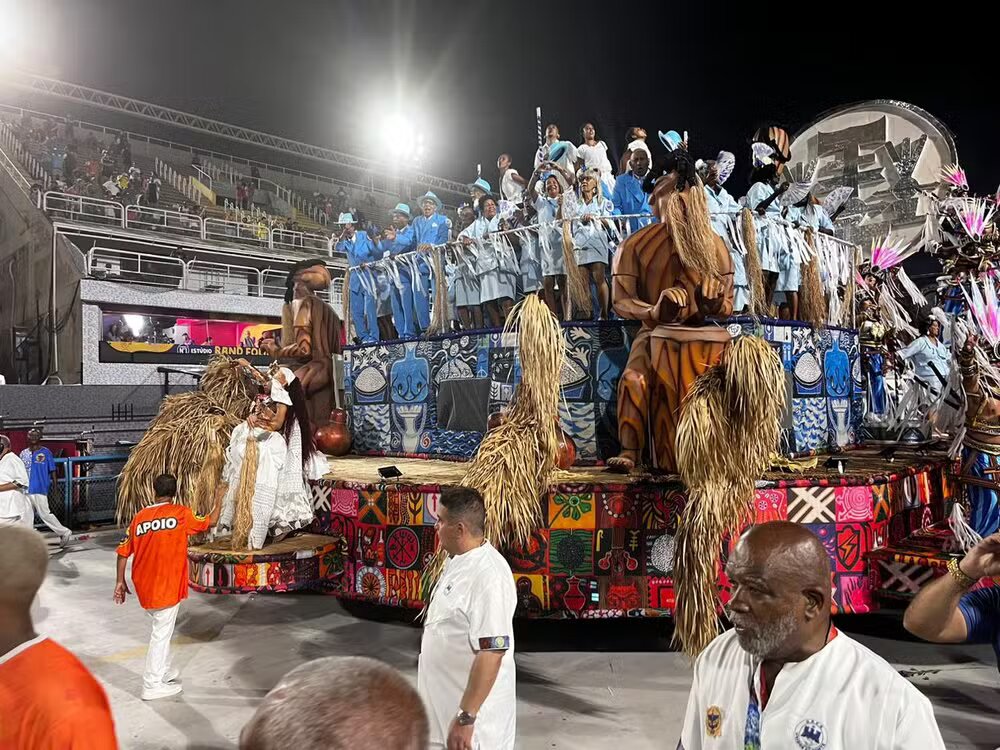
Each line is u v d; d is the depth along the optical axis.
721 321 7.33
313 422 9.65
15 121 28.02
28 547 1.99
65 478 11.73
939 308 9.57
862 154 13.70
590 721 4.66
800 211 8.77
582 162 11.12
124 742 4.44
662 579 5.54
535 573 5.54
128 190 25.67
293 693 0.94
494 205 9.37
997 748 4.04
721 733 1.95
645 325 6.27
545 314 5.54
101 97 30.62
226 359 7.98
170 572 5.17
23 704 1.84
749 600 1.85
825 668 1.85
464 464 8.20
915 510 6.46
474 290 8.91
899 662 5.62
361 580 6.28
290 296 9.97
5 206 24.23
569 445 6.58
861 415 9.37
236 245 24.89
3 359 24.25
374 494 6.20
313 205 33.12
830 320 8.59
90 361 19.61
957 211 8.10
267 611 7.42
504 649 2.90
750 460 5.00
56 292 20.84
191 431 7.30
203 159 32.59
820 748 1.77
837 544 5.63
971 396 5.69
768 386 4.96
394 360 9.48
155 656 5.14
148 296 20.94
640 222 8.11
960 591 2.32
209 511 7.18
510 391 7.86
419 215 11.25
